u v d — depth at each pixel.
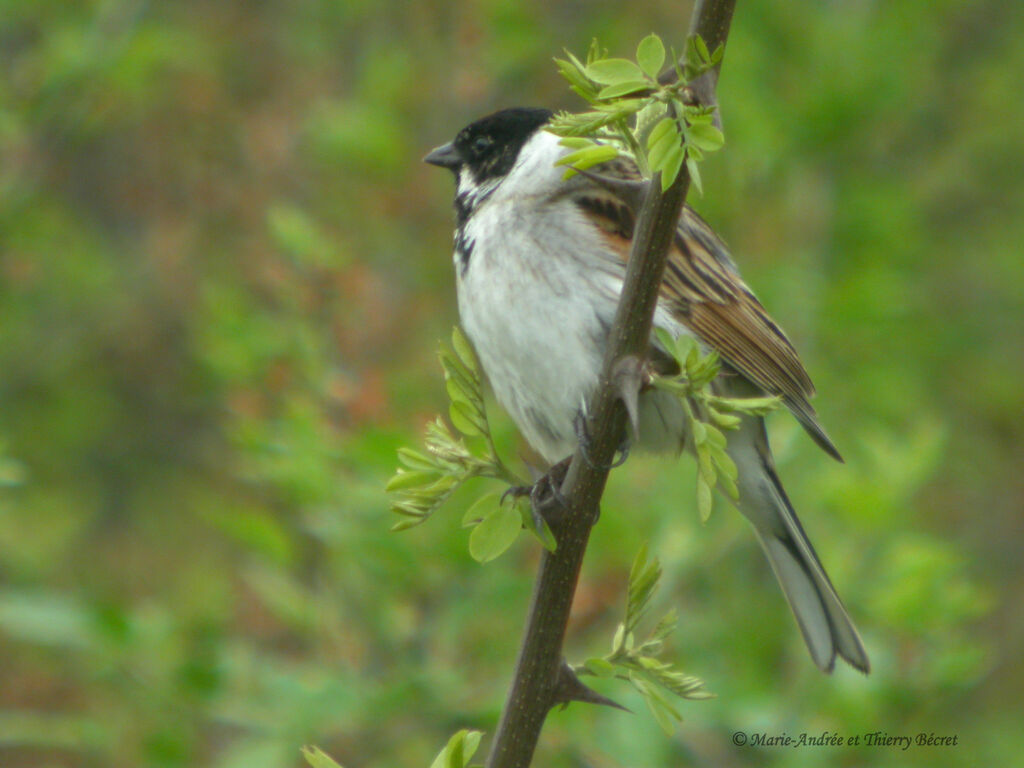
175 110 13.97
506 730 4.64
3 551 13.04
